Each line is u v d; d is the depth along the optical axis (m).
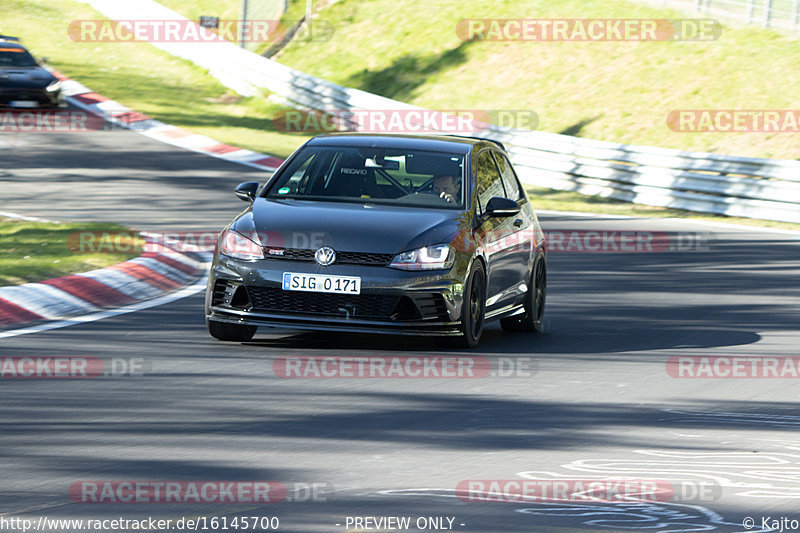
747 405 25.92
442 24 133.25
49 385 25.70
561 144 86.12
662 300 42.25
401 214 31.47
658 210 78.00
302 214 31.23
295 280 29.88
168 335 32.34
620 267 50.72
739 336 35.22
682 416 24.64
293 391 25.94
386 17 138.88
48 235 48.50
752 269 51.19
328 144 34.53
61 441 21.16
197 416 23.38
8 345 30.06
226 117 106.00
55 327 32.91
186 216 60.28
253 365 28.66
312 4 145.75
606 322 37.47
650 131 101.19
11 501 17.61
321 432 22.38
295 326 30.08
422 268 29.97
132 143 87.12
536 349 32.38
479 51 126.00
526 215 36.78
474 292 31.58
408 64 128.00
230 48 118.44
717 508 18.12
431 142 34.91
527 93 115.50
